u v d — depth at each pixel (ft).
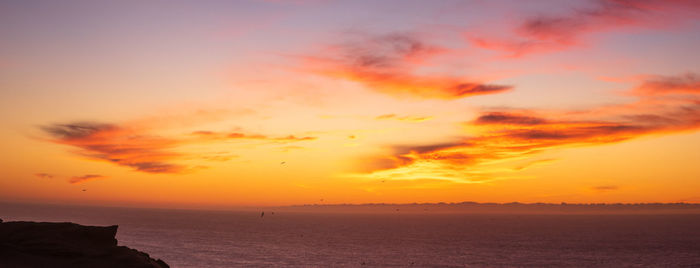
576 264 506.07
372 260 512.22
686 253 611.88
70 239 108.99
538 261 526.16
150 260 119.75
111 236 115.75
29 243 102.94
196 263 442.50
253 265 447.42
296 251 580.30
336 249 615.98
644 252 623.77
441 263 499.92
